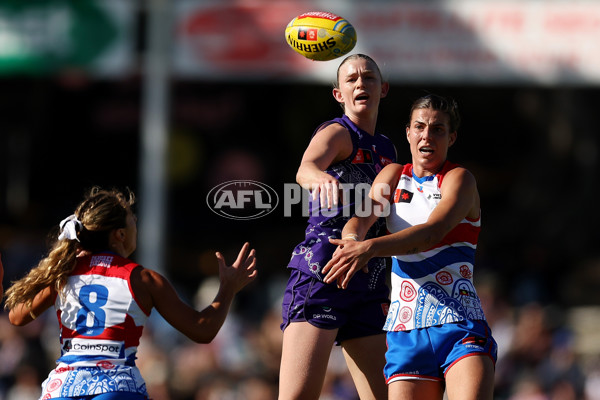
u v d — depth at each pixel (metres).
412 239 15.38
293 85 75.44
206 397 37.47
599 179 68.00
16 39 47.44
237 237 74.19
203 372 38.44
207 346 41.12
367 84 17.88
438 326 16.30
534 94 71.50
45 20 47.38
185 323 16.62
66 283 16.62
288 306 17.88
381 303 18.05
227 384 38.00
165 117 48.75
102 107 75.69
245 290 53.19
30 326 41.31
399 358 16.50
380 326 17.94
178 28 48.03
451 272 16.47
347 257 15.21
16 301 16.70
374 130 18.44
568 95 69.19
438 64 46.94
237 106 75.94
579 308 58.38
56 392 15.94
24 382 39.62
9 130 75.06
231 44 47.59
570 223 67.06
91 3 47.50
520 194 71.25
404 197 16.81
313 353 17.44
